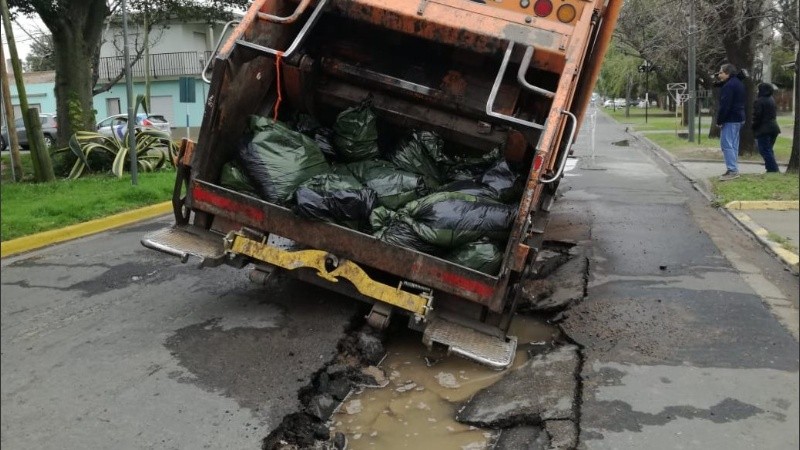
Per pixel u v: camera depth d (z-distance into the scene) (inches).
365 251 177.2
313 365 173.2
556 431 146.6
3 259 286.4
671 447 139.5
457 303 178.2
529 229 193.6
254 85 212.2
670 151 736.3
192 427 143.1
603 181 528.7
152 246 186.7
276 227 184.4
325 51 232.7
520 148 214.4
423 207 182.1
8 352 182.2
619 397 161.6
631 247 306.0
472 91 221.1
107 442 137.3
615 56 1755.7
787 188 416.8
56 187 436.5
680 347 191.6
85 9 582.6
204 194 190.2
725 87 477.1
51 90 1457.9
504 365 162.9
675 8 786.2
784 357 184.2
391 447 143.0
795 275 261.0
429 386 171.2
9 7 557.9
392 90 228.4
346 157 220.8
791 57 1470.2
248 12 201.2
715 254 291.3
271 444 140.3
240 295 227.3
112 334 194.5
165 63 1391.5
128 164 534.9
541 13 205.3
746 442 141.3
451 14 205.3
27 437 139.2
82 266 270.2
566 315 217.6
